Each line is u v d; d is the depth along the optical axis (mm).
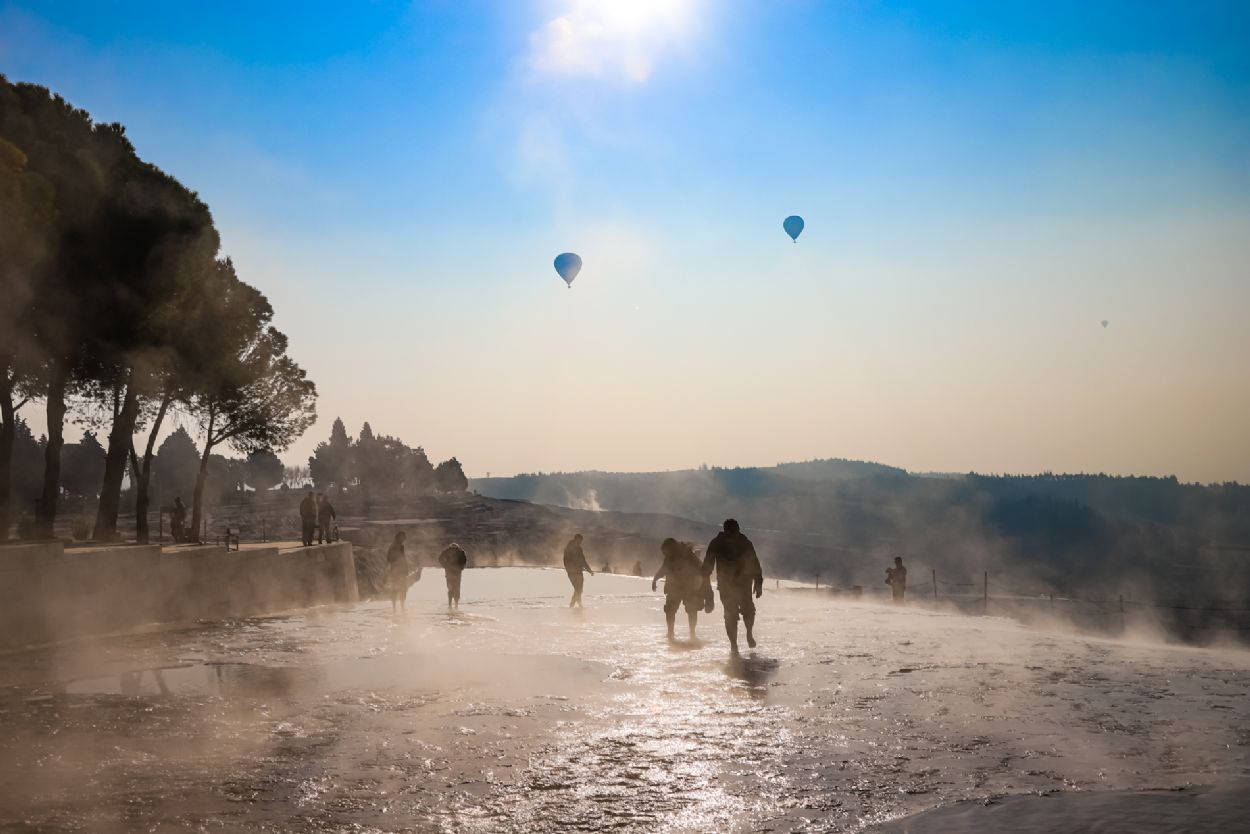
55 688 12430
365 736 9336
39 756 8461
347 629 20609
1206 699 11414
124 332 29438
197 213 32719
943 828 6309
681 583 18531
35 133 26797
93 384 35250
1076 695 11711
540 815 6773
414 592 41656
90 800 7047
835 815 6746
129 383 33844
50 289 27297
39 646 17109
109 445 34125
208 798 7133
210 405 45188
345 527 96438
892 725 9859
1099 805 6824
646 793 7348
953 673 13594
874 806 6965
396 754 8586
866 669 14031
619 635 19047
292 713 10523
